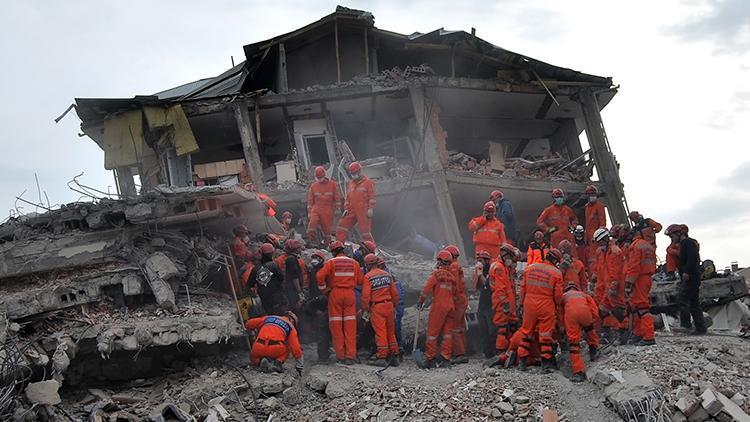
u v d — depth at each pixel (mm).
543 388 11656
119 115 21156
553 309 12414
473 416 11023
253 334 13555
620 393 11023
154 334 11992
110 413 11344
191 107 22031
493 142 25672
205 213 13992
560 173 24547
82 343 11898
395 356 13219
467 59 24719
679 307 15852
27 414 10039
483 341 13820
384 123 25891
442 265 13383
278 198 21531
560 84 24625
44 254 12969
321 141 23844
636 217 14555
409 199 23547
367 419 11180
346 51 24750
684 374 11719
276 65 24312
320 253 13719
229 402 11781
